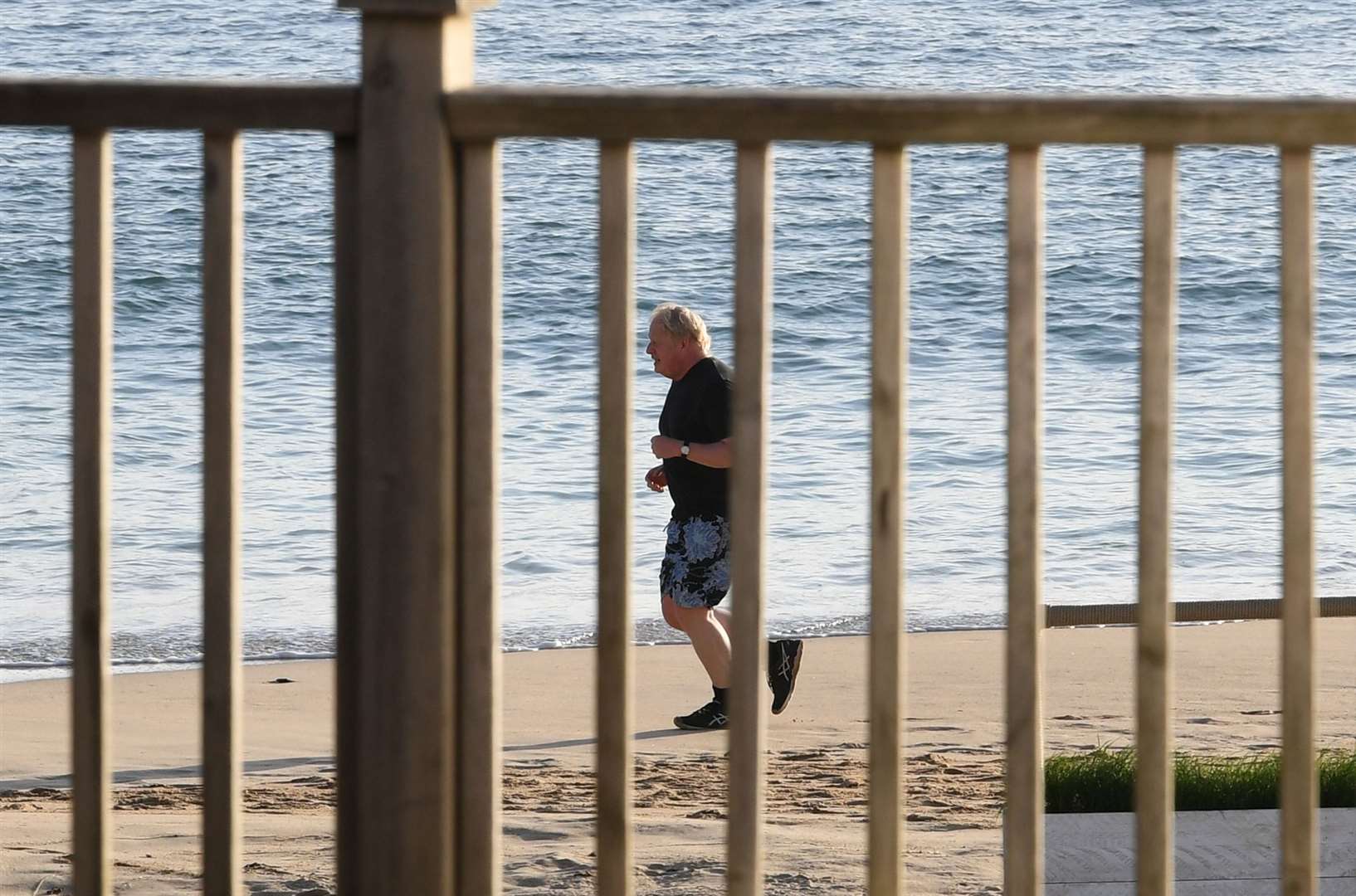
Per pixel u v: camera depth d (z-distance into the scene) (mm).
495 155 8797
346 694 9203
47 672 30188
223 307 8867
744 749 8883
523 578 37375
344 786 9266
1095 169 105625
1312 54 145000
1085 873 13070
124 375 59156
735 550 8758
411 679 8961
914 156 110312
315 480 46156
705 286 76125
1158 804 8922
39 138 112125
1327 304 73188
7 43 140375
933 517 43219
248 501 43750
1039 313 8672
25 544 39844
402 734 8992
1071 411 55656
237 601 9000
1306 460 8688
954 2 166250
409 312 8766
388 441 8836
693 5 161750
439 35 8641
